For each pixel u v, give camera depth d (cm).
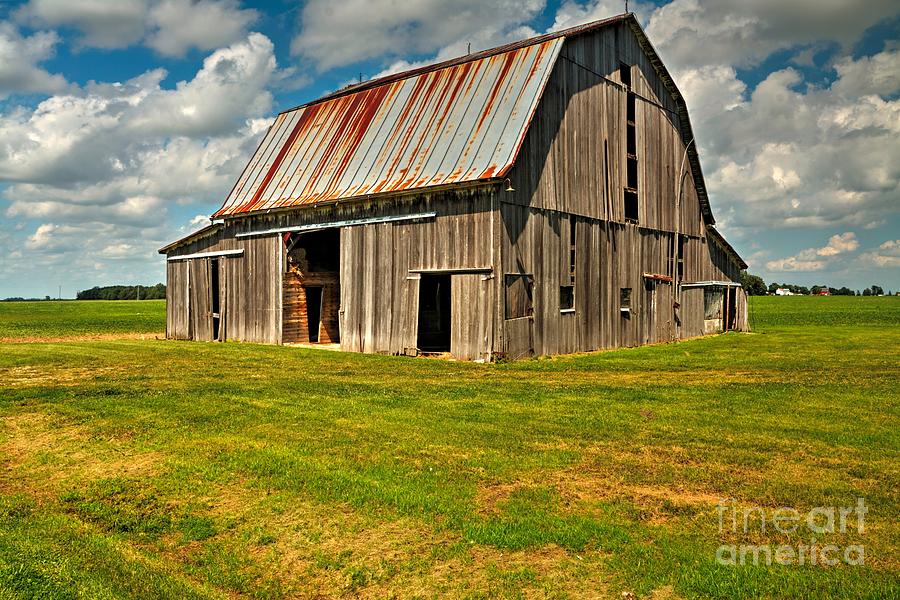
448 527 717
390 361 2097
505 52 2453
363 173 2489
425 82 2628
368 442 1034
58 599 579
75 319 5903
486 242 2067
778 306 8962
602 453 953
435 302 3142
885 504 744
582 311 2423
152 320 5719
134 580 624
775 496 773
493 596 581
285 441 1051
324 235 2892
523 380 1664
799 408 1241
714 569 602
